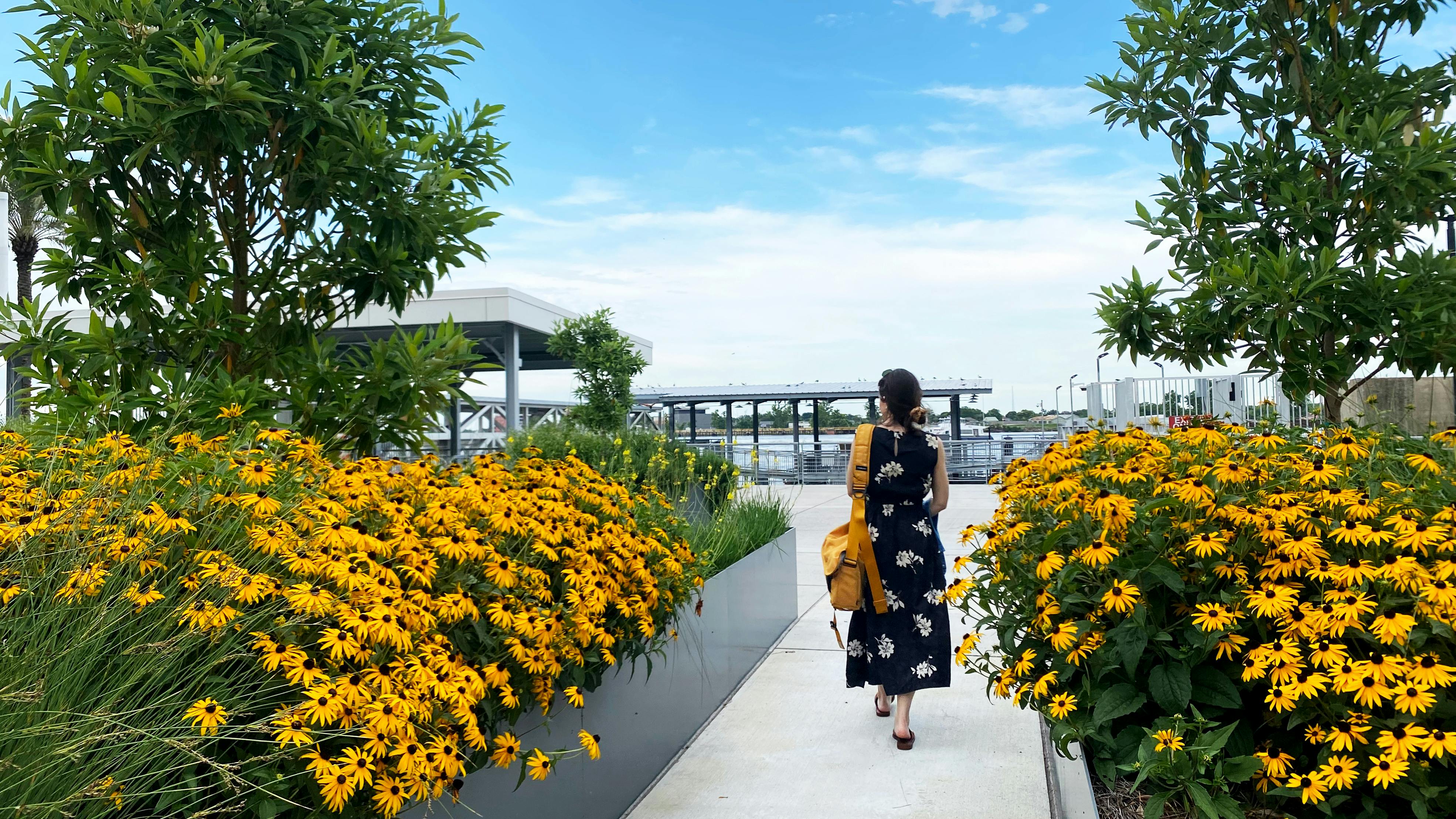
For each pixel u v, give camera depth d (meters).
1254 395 10.47
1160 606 2.16
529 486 3.06
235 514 2.19
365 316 16.53
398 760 1.65
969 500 13.01
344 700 1.59
